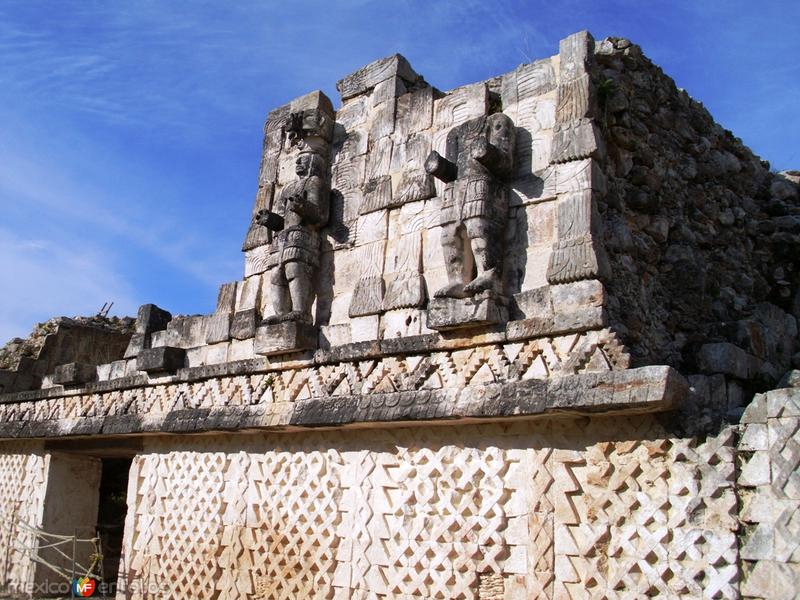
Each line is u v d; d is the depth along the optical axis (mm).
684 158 8648
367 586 7566
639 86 8109
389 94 8711
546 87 7340
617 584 5953
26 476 12852
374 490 7770
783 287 9328
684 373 7281
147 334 11039
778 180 10195
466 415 6688
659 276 7867
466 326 6926
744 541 5488
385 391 7520
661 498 5879
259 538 8766
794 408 5441
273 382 8664
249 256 9711
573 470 6445
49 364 14336
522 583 6496
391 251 8148
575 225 6645
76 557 12352
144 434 10195
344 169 8930
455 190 7219
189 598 9328
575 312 6391
